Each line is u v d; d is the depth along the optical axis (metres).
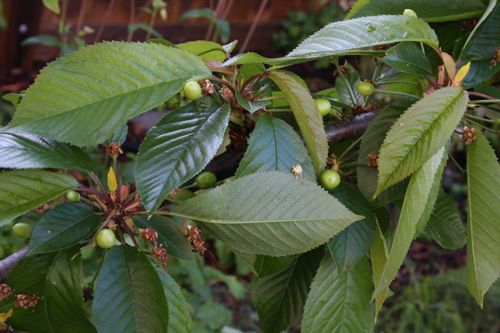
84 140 0.54
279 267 0.61
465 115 0.62
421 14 0.68
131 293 0.57
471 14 0.68
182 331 0.60
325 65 3.11
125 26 2.94
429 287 2.47
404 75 0.73
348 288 0.64
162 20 3.03
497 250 0.59
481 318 2.33
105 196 0.59
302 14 3.43
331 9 3.48
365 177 0.62
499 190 0.58
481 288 0.59
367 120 0.68
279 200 0.56
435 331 2.29
